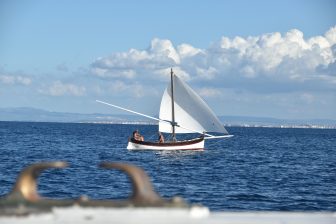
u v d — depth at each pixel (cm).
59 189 10356
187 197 9394
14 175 13050
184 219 1424
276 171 15300
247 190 10475
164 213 1459
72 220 1394
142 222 1384
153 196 1553
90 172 13375
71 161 18412
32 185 1609
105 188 10512
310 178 13238
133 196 1563
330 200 9106
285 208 8250
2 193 9631
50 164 1586
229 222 1427
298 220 1498
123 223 1376
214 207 8262
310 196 9600
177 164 17788
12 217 1416
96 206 1501
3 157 19588
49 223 1373
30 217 1417
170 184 11531
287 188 10906
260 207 8288
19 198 1556
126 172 1577
